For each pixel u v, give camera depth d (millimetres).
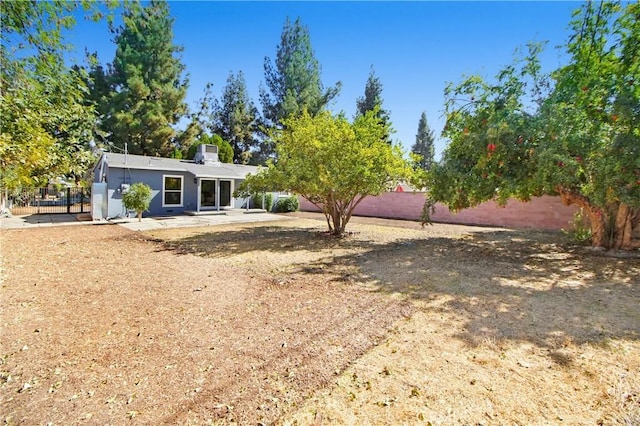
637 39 6594
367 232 12055
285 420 2242
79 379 2713
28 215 15812
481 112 7508
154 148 26906
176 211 16969
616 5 7055
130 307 4367
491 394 2490
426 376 2742
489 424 2176
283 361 3000
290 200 20656
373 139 9289
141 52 26938
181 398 2473
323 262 7117
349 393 2525
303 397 2482
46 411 2322
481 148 7027
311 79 33219
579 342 3342
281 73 33562
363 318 4008
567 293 4953
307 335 3541
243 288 5234
